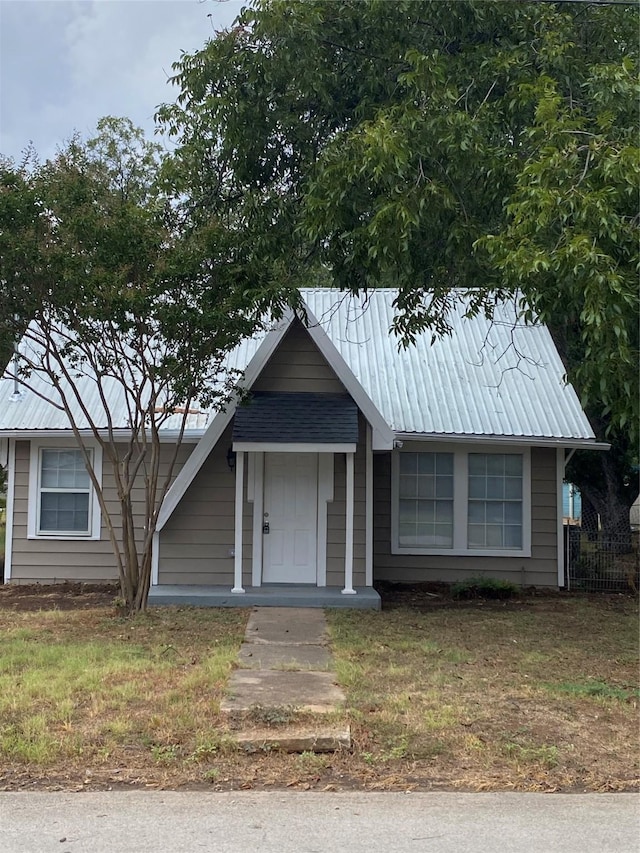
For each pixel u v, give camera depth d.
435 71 10.41
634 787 5.66
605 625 11.36
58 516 14.82
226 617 11.14
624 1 10.48
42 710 6.93
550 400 15.38
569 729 6.73
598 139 9.02
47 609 12.23
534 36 11.41
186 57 11.66
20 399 14.99
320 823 5.03
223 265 10.47
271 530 12.92
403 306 11.80
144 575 11.70
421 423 14.56
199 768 5.85
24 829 4.93
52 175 10.38
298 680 7.89
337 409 12.44
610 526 19.95
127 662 8.48
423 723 6.71
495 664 8.85
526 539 14.95
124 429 13.93
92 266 10.05
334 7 11.37
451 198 10.42
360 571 12.80
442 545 15.03
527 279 8.74
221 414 12.57
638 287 8.27
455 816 5.15
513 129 11.09
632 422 8.45
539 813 5.21
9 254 9.81
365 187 10.71
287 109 11.81
